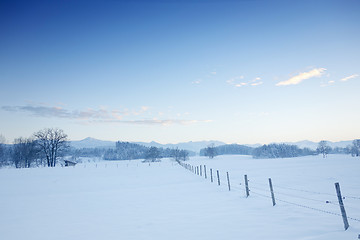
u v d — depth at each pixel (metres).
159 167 54.34
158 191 17.61
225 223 8.21
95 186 23.28
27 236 8.02
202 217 9.28
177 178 28.14
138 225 8.66
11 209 13.05
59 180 29.34
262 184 19.61
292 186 17.78
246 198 12.73
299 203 11.02
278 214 8.93
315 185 17.98
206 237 6.89
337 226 7.05
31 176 34.44
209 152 143.88
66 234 8.02
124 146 198.12
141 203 13.11
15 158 70.25
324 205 10.50
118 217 10.09
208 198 13.53
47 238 7.70
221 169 41.94
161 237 7.15
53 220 10.14
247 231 7.15
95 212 11.37
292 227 7.22
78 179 30.20
